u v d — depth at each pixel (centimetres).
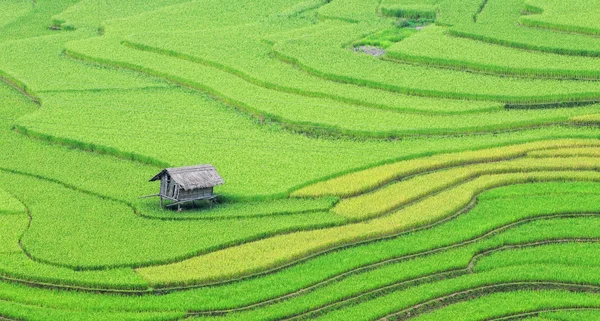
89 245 4269
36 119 6219
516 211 4781
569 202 4884
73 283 3941
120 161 5509
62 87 6994
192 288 3959
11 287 3916
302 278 4044
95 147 5684
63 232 4419
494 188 5125
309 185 5059
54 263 4091
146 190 5019
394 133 5894
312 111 6316
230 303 3800
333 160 5450
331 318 3759
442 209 4772
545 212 4775
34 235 4375
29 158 5547
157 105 6575
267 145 5722
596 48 7275
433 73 7031
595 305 3916
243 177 5150
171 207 4788
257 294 3884
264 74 7138
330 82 6944
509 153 5519
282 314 3753
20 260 4112
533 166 5325
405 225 4569
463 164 5438
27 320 3631
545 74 6888
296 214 4706
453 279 4112
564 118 6078
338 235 4444
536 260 4284
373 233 4475
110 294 3888
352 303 3909
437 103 6425
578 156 5497
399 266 4206
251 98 6606
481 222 4659
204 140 5806
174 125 6119
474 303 3912
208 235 4406
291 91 6788
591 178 5194
